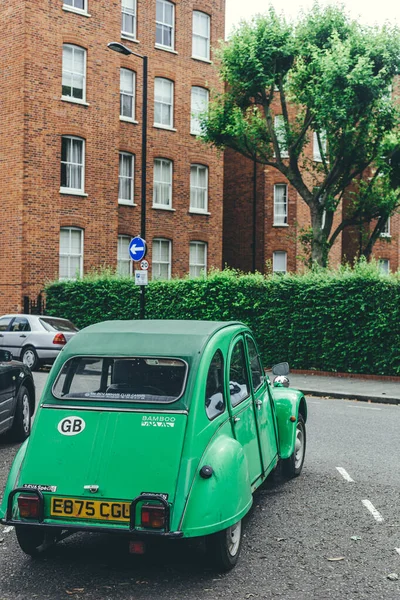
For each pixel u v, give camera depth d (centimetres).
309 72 2291
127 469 480
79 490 481
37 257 2662
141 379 527
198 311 2180
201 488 471
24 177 2634
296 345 1994
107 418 505
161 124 3112
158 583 483
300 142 2517
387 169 2502
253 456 588
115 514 473
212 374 530
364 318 1862
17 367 981
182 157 3178
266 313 2031
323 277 1947
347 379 1836
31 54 2656
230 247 3728
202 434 492
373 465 845
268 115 2480
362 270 1869
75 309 2478
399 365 1812
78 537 589
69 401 523
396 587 476
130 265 3012
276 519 630
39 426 516
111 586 478
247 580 488
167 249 3136
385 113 2333
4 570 510
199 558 534
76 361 543
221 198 3319
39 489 487
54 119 2720
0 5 2712
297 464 791
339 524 616
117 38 2944
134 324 591
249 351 643
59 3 2744
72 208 2769
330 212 2552
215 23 3325
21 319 2109
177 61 3166
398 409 1365
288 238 3538
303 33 2377
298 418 784
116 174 2919
